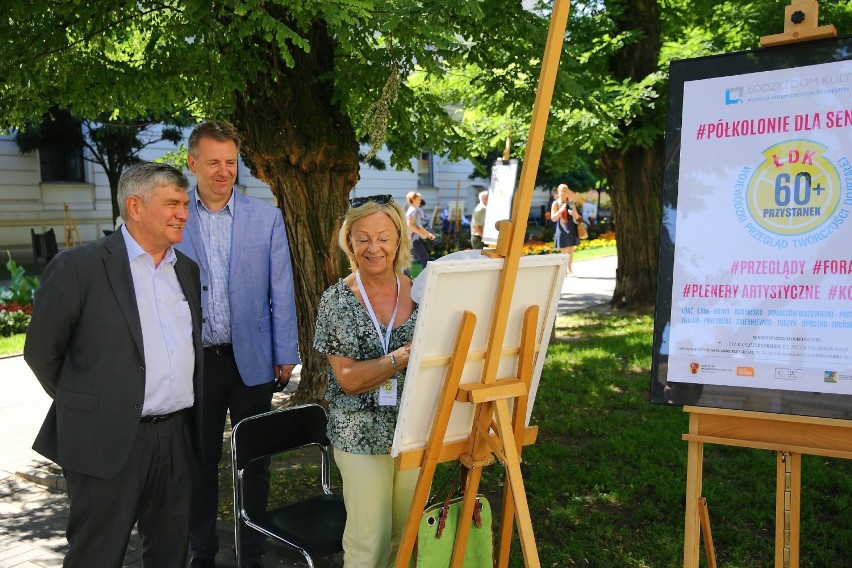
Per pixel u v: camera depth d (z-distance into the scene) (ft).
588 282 46.73
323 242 18.01
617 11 30.83
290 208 17.72
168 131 54.85
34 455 16.75
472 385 7.52
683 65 8.73
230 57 15.14
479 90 23.84
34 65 14.76
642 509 12.87
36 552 12.11
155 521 8.95
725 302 8.39
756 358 8.20
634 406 19.45
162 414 8.62
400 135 21.26
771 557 11.38
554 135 30.42
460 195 97.91
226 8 13.44
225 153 10.41
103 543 8.32
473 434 7.82
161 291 8.57
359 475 8.39
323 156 17.35
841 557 11.40
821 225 7.97
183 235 10.62
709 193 8.55
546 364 24.25
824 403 7.86
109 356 8.07
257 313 11.02
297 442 10.28
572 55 20.67
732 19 30.09
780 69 8.21
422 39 13.79
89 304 8.04
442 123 21.36
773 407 8.07
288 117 16.79
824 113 7.99
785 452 8.11
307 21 12.85
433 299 6.95
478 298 7.32
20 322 33.99
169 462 8.75
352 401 8.46
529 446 16.40
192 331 8.89
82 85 16.53
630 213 34.09
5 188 60.85
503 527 8.21
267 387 11.28
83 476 8.14
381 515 8.49
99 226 67.05
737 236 8.39
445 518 7.95
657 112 30.73
